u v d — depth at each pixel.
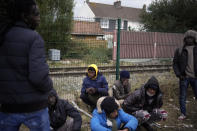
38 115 2.08
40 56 1.97
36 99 2.03
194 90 4.85
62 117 3.43
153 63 13.95
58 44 6.56
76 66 8.31
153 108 4.13
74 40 6.77
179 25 19.77
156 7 21.92
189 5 19.91
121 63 12.77
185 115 4.89
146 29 21.23
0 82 1.96
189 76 4.74
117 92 4.86
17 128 2.15
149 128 4.09
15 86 1.95
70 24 6.86
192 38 4.69
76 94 6.57
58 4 15.12
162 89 7.07
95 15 40.44
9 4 1.99
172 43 16.22
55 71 7.49
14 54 1.93
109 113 3.11
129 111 4.14
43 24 6.40
